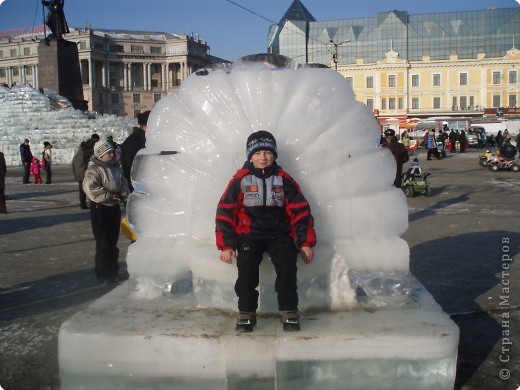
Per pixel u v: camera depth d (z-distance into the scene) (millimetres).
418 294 3695
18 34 98938
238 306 3100
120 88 98750
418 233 8547
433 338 2928
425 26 77188
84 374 3080
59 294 5332
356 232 3520
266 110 3609
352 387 2961
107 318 3262
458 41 76188
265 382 2957
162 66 101312
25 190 16984
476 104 75812
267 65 3955
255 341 2934
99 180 5520
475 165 25922
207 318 3254
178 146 3684
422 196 13977
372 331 3010
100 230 5605
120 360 3035
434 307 3408
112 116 36844
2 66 97188
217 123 3627
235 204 3234
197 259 3408
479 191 14977
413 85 78000
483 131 49719
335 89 3689
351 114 3650
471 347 3891
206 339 2969
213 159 3588
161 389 3037
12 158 32531
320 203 3496
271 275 3316
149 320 3227
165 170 3656
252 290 3117
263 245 3201
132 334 3023
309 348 2918
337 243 3459
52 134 33031
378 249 3441
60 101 35188
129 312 3367
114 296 3686
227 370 2957
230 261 3188
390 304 3457
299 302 3363
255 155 3230
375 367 2945
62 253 7348
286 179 3258
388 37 77875
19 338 4156
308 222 3223
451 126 59562
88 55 93250
